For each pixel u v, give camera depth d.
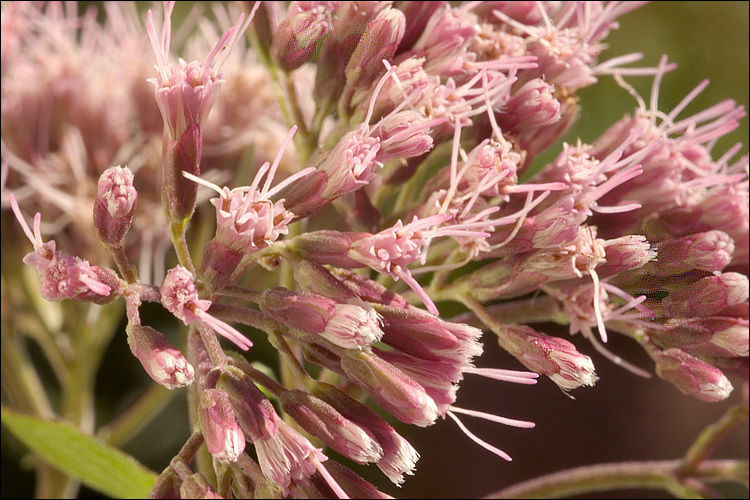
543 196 0.14
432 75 0.15
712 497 0.16
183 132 0.14
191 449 0.14
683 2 0.21
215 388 0.14
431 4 0.15
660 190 0.15
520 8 0.16
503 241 0.14
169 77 0.14
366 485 0.14
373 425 0.14
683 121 0.15
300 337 0.14
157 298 0.14
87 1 0.22
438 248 0.15
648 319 0.14
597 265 0.14
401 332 0.14
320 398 0.14
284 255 0.14
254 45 0.16
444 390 0.14
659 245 0.14
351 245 0.14
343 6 0.15
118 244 0.14
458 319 0.15
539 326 0.16
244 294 0.14
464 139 0.15
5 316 0.17
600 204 0.15
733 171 0.15
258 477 0.14
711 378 0.14
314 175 0.14
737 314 0.14
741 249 0.15
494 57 0.15
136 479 0.16
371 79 0.15
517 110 0.15
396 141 0.14
